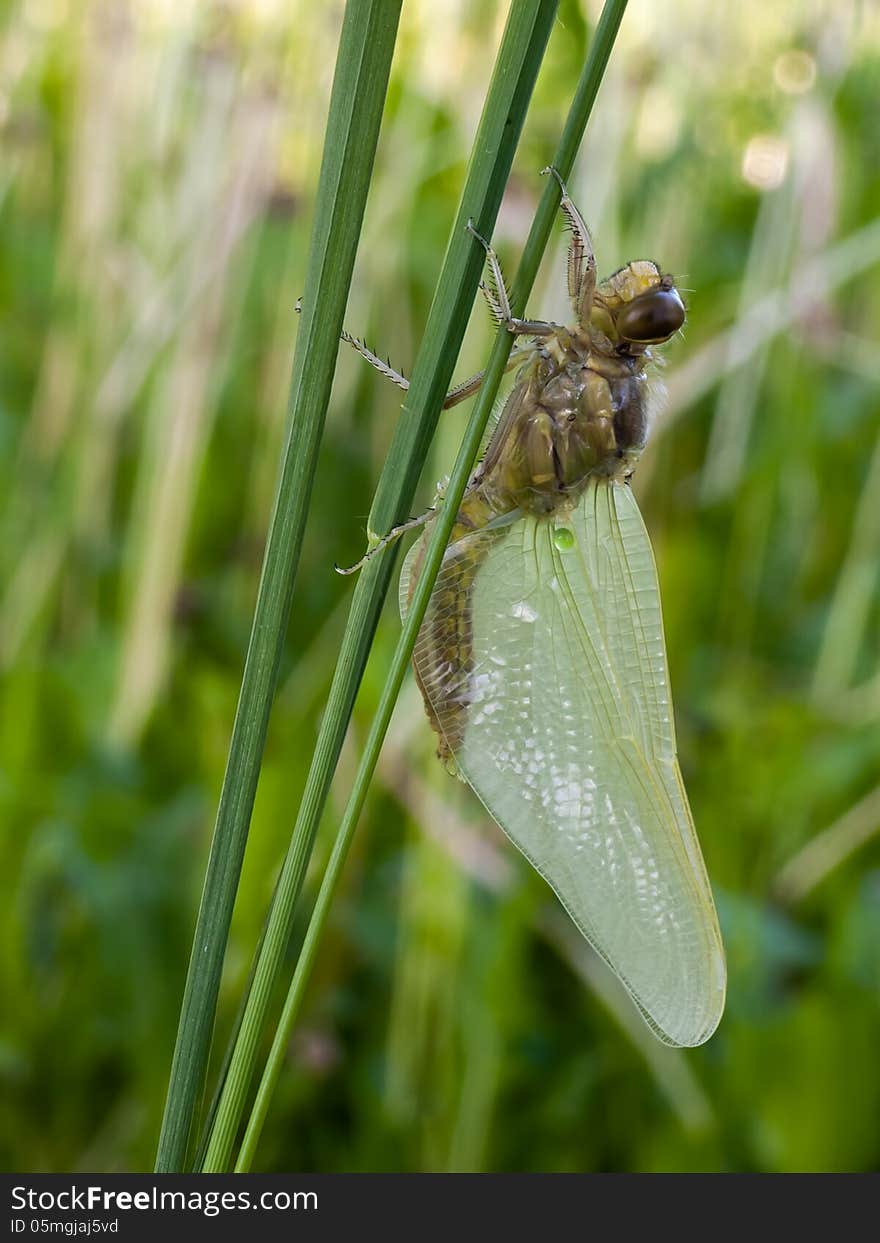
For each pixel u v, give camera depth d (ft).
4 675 0.93
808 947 0.88
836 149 0.97
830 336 0.99
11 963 0.85
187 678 0.95
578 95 0.66
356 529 0.99
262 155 0.94
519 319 0.67
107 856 0.86
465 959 0.86
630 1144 0.86
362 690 0.87
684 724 0.95
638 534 0.76
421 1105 0.85
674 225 0.98
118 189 0.97
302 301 0.65
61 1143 0.84
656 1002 0.74
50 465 0.98
